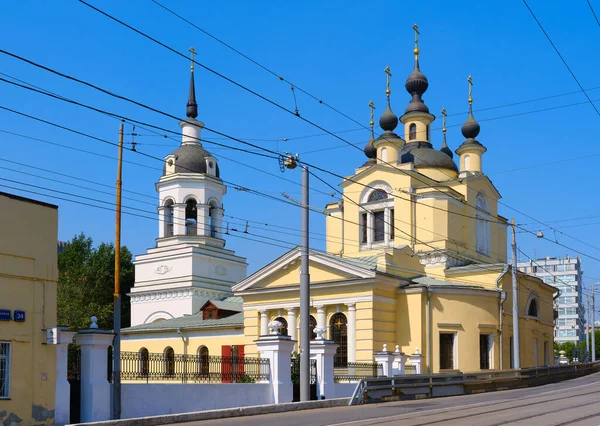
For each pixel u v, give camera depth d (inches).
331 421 845.8
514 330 1663.4
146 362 1159.0
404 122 2242.9
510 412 919.7
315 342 1221.7
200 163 2337.6
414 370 1541.6
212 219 2351.1
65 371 869.8
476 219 2137.1
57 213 900.6
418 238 1984.5
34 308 853.8
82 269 2950.3
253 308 1797.5
